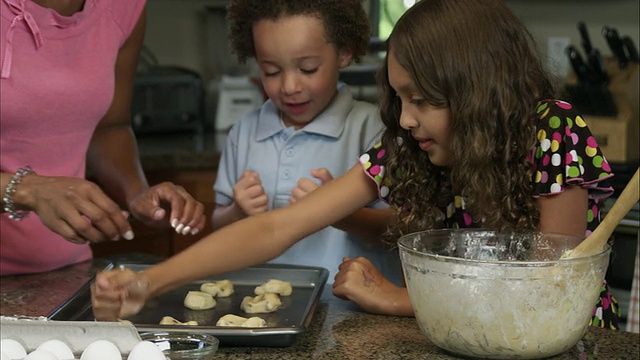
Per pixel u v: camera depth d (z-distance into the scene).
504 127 1.25
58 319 1.26
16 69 1.53
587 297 1.09
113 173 1.85
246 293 1.47
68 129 1.67
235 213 1.74
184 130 3.50
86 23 1.61
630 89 2.87
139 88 3.37
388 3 3.41
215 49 3.80
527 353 1.09
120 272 1.23
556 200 1.28
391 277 1.82
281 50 1.67
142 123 3.39
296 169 1.84
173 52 3.79
